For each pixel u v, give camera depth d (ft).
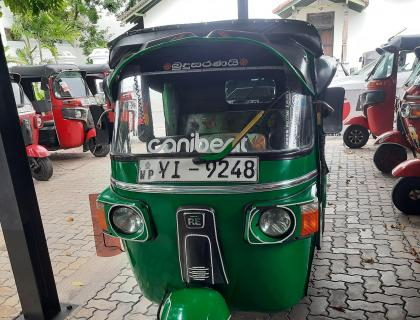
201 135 7.22
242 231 6.72
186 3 46.26
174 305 6.47
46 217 17.51
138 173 7.04
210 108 7.95
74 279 11.76
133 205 6.96
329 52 45.70
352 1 41.24
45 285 9.79
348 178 20.30
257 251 6.83
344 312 9.35
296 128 7.01
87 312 10.05
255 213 6.50
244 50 6.96
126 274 11.76
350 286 10.39
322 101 7.87
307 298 9.93
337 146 28.35
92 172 25.98
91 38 66.49
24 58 48.08
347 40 45.01
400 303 9.59
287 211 6.56
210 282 6.93
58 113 27.71
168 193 6.77
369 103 23.56
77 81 30.09
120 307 10.18
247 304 7.33
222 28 7.89
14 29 47.60
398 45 23.13
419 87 16.69
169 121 7.87
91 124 29.25
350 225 14.30
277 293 7.18
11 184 8.95
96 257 13.19
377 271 11.06
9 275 12.51
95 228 12.78
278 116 7.00
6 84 8.74
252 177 6.57
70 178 24.67
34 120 23.98
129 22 50.80
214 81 7.86
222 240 6.83
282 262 6.97
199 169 6.72
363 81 31.76
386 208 15.83
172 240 7.02
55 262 13.06
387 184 18.97
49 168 24.03
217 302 6.57
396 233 13.43
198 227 6.69
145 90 7.54
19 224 9.18
